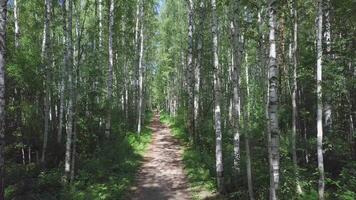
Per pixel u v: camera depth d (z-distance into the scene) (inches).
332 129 687.7
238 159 596.1
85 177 658.2
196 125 1019.9
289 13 617.6
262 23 441.7
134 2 1219.2
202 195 590.6
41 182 623.8
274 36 404.8
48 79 834.8
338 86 598.9
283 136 796.0
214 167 697.6
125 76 1424.7
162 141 1152.8
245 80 1205.1
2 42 370.9
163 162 852.0
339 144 638.5
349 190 486.0
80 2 989.8
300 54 691.4
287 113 795.4
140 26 1375.5
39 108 983.6
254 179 559.5
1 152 360.5
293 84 608.7
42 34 1086.4
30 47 1005.2
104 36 1234.6
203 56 1025.5
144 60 1624.0
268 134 407.8
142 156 913.5
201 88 1158.3
